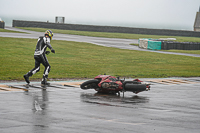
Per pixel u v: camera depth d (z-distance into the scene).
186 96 13.55
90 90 14.68
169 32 87.38
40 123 8.03
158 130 7.62
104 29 86.38
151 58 34.97
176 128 7.87
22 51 32.59
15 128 7.48
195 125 8.24
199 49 51.22
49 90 14.12
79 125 7.91
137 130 7.57
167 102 11.89
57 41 46.69
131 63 29.80
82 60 29.83
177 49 50.25
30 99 11.59
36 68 15.75
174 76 22.05
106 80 13.68
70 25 84.69
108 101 11.79
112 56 34.78
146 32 87.38
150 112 9.84
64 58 30.36
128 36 74.06
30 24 83.38
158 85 17.20
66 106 10.46
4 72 19.66
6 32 56.00
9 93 12.86
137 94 13.87
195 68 28.23
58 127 7.67
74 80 18.33
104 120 8.55
